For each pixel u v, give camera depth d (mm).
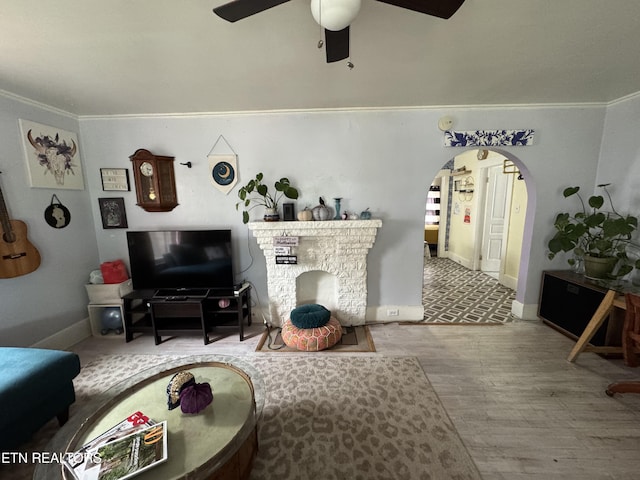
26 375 1438
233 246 2965
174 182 2877
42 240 2445
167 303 2605
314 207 2854
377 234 2914
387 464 1411
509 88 2273
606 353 2254
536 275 2967
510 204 4180
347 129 2758
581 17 1383
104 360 2393
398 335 2754
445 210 6156
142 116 2775
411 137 2750
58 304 2580
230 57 1736
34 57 1692
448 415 1722
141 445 1120
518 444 1522
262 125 2773
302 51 1677
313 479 1339
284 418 1705
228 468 1162
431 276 4824
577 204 2807
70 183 2682
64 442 1241
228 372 1634
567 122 2684
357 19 1396
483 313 3268
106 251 3014
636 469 1384
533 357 2346
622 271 2311
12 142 2221
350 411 1759
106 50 1633
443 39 1577
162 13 1319
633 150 2430
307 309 2709
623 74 2025
